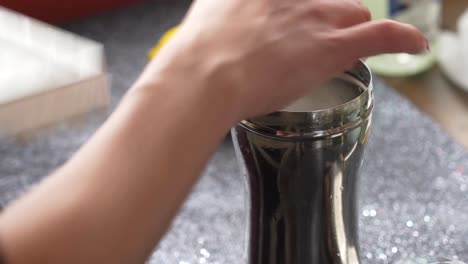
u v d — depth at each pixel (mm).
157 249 801
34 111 983
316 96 562
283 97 535
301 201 558
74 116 1015
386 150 922
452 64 1078
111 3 1391
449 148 917
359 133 544
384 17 1083
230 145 943
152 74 528
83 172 502
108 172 500
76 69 1038
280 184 554
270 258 587
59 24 1327
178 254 795
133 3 1394
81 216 490
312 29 542
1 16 1222
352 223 591
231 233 818
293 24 542
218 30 541
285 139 531
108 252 493
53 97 986
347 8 558
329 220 569
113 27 1303
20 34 1169
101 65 1046
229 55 527
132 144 506
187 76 522
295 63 532
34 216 491
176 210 515
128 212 496
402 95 1055
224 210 850
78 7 1375
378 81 1092
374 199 846
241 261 778
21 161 952
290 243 576
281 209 564
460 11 1259
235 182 893
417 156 907
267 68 528
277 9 547
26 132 991
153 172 502
